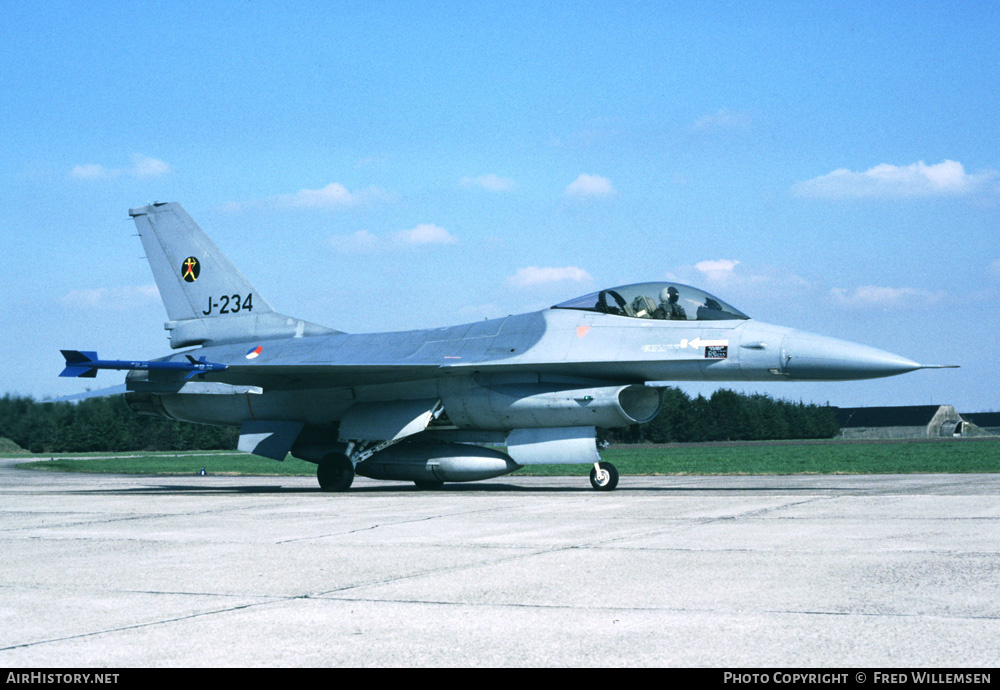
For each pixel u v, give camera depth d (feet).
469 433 59.67
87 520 37.86
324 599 19.01
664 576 21.06
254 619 17.10
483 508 41.60
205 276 71.41
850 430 384.27
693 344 51.34
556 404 53.57
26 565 24.47
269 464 127.65
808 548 25.35
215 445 198.18
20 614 17.89
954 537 27.53
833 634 15.23
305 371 56.65
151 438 186.19
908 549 24.97
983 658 13.69
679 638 15.15
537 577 21.26
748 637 15.12
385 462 60.18
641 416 56.29
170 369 57.11
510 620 16.69
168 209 72.43
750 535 28.58
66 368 56.03
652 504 41.91
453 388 57.41
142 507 45.21
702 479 69.36
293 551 26.81
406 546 27.63
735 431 291.38
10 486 72.64
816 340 49.37
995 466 86.43
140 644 15.26
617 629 15.85
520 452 55.77
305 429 64.69
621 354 52.60
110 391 65.57
